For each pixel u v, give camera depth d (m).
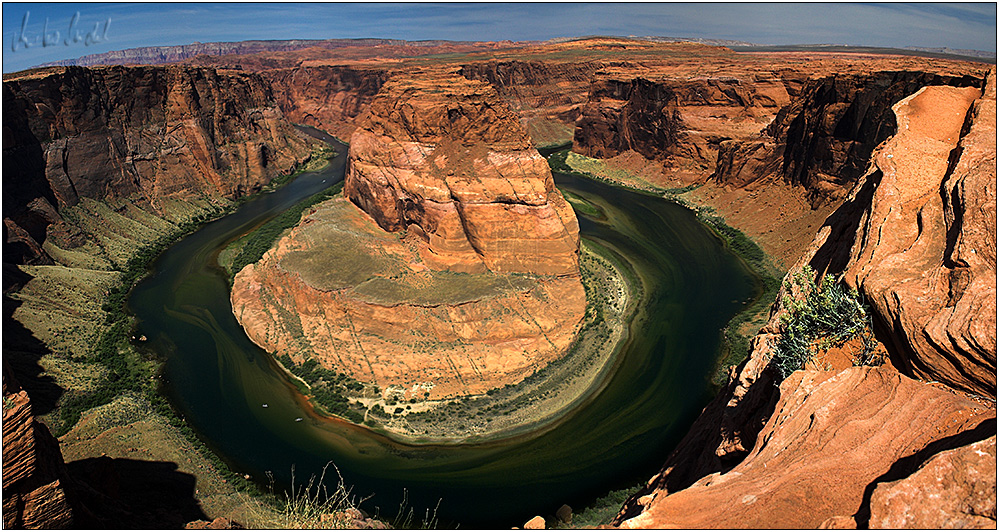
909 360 13.21
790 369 15.75
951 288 13.51
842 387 13.15
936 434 10.94
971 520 8.68
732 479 12.01
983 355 11.58
